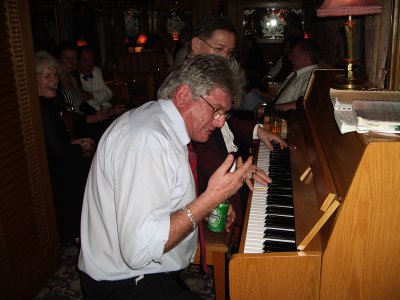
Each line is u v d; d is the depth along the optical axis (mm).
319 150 1611
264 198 1874
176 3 11227
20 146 2281
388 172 1095
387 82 2295
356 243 1163
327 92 2104
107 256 1417
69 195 2881
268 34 13133
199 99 1315
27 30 2258
